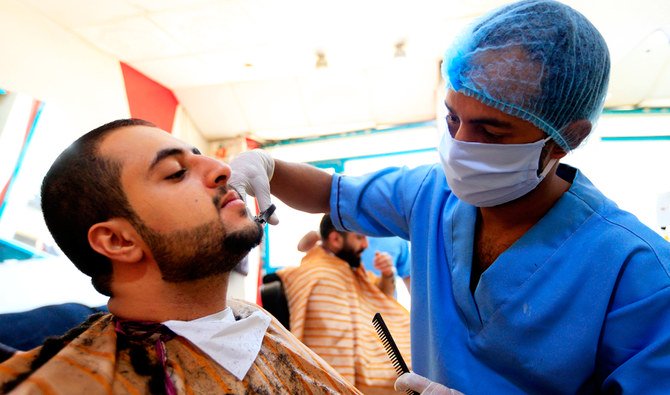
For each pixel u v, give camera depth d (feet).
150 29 8.09
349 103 11.56
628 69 8.27
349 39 8.92
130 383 1.86
